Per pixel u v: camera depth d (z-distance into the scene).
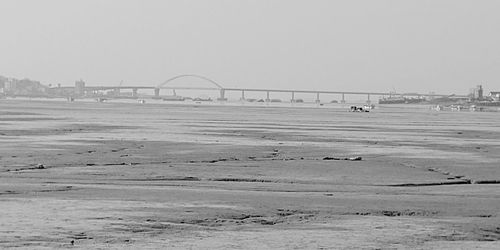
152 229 25.41
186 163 49.78
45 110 167.50
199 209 29.62
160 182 39.59
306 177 43.06
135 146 62.94
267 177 42.81
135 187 36.62
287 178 42.53
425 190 37.84
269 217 28.30
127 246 22.59
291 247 23.00
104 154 55.12
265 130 94.00
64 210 28.61
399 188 38.66
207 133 84.56
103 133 80.75
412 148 66.38
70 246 22.41
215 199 32.47
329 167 48.19
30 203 30.12
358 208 30.75
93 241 23.20
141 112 169.50
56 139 69.69
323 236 24.80
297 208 30.44
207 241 23.61
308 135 84.50
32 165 46.78
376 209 30.58
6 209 28.42
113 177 41.44
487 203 32.81
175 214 28.36
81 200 31.33
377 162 52.09
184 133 83.56
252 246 23.02
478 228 26.75
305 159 53.81
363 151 62.00
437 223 27.62
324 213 29.42
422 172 46.28
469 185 40.34
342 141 75.00
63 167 46.12
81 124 100.75
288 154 58.34
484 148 67.94
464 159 55.50
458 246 23.69
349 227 26.53
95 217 27.28
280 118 145.00
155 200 31.83
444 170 47.69
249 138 76.81
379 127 111.31
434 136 88.31
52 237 23.56
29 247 22.09
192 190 35.72
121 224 26.11
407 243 23.98
